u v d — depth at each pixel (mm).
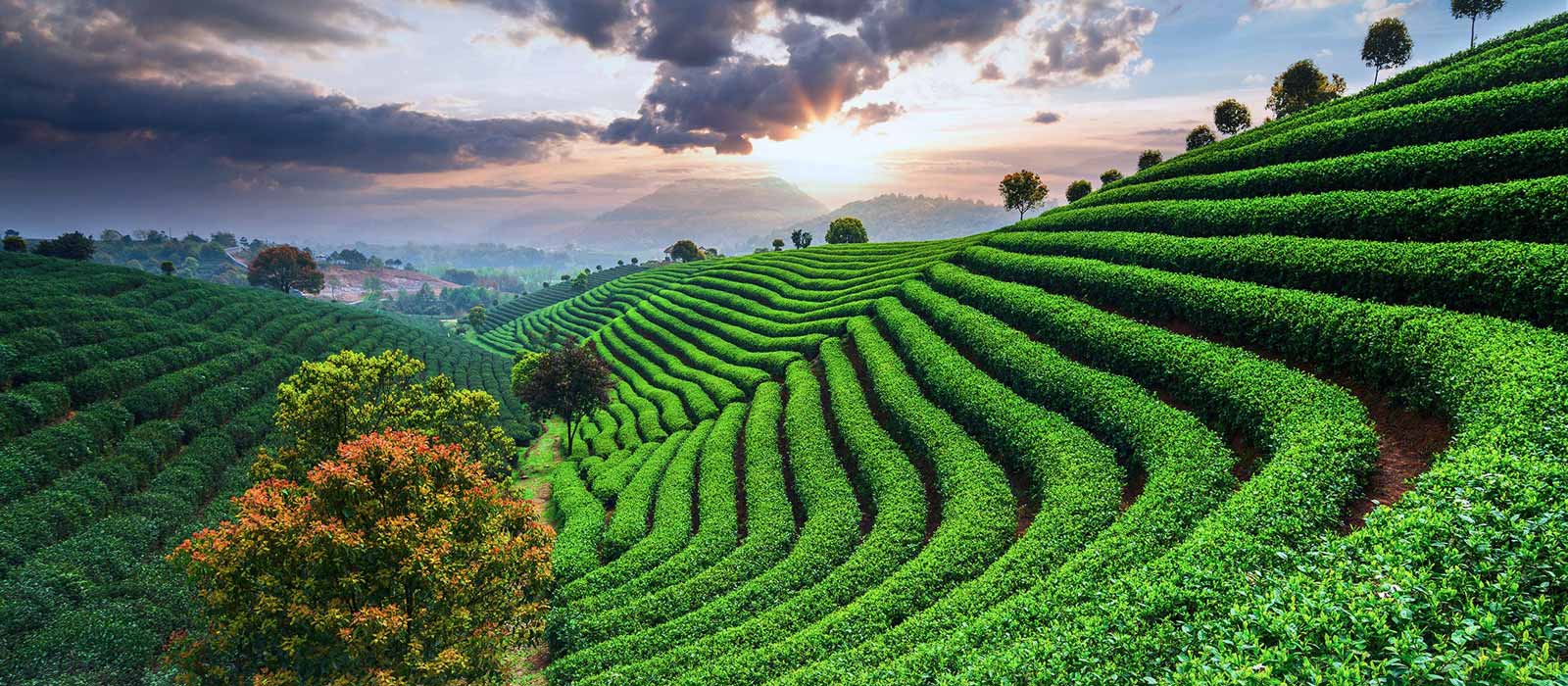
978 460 28203
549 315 155500
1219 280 32125
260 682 15500
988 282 46906
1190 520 18250
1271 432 20641
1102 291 37969
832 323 57250
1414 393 19891
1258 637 10750
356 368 30594
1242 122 89688
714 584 26344
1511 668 7770
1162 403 25438
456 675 17375
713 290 96875
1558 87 33000
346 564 15969
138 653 24828
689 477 38719
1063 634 13781
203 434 43562
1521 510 11125
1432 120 37844
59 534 30656
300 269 150625
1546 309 20719
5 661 23172
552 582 21094
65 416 39969
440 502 17750
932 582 20984
